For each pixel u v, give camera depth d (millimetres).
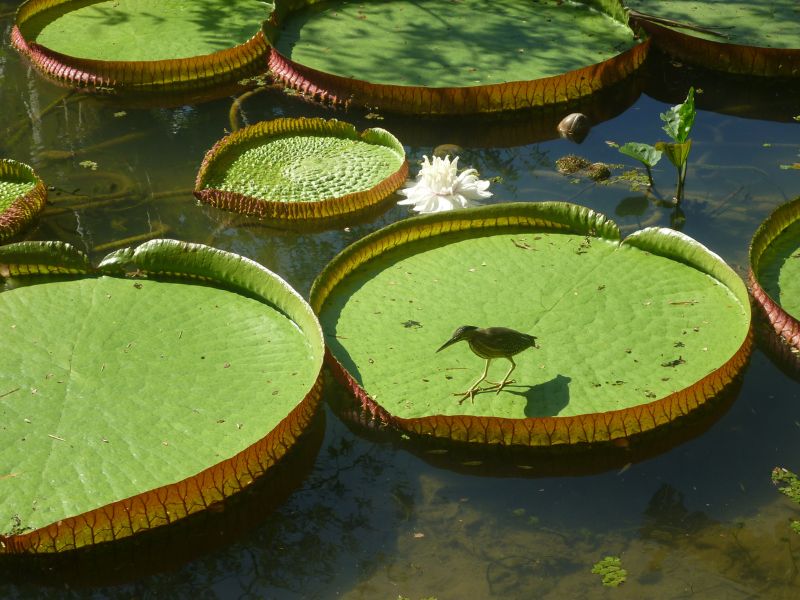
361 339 4898
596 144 7172
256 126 7062
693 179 6648
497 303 5137
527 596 3686
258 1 9414
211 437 4289
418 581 3775
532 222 5816
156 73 8062
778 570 3766
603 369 4641
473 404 4465
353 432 4543
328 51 8312
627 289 5203
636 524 4012
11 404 4496
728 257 5703
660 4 9094
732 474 4246
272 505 4164
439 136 7328
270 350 4848
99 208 6488
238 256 5254
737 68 8086
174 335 4973
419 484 4250
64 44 8570
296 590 3770
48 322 5078
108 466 4137
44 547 3859
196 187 6477
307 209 6277
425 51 8297
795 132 7270
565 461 4344
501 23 8836
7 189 6559
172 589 3805
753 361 4871
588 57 8148
